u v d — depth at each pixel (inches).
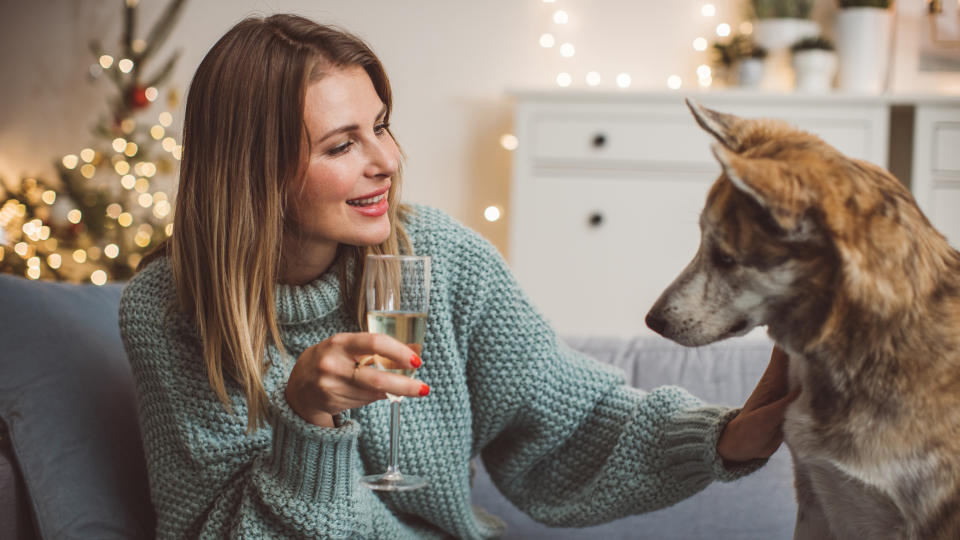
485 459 55.9
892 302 37.2
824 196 37.4
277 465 42.4
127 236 157.2
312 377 38.2
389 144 46.1
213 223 44.6
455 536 53.0
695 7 155.2
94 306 59.2
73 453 50.6
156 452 47.6
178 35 168.6
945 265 38.9
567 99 137.8
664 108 135.4
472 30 162.9
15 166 176.9
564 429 51.8
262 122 43.8
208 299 45.7
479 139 164.2
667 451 47.1
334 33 45.6
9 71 175.5
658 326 43.8
